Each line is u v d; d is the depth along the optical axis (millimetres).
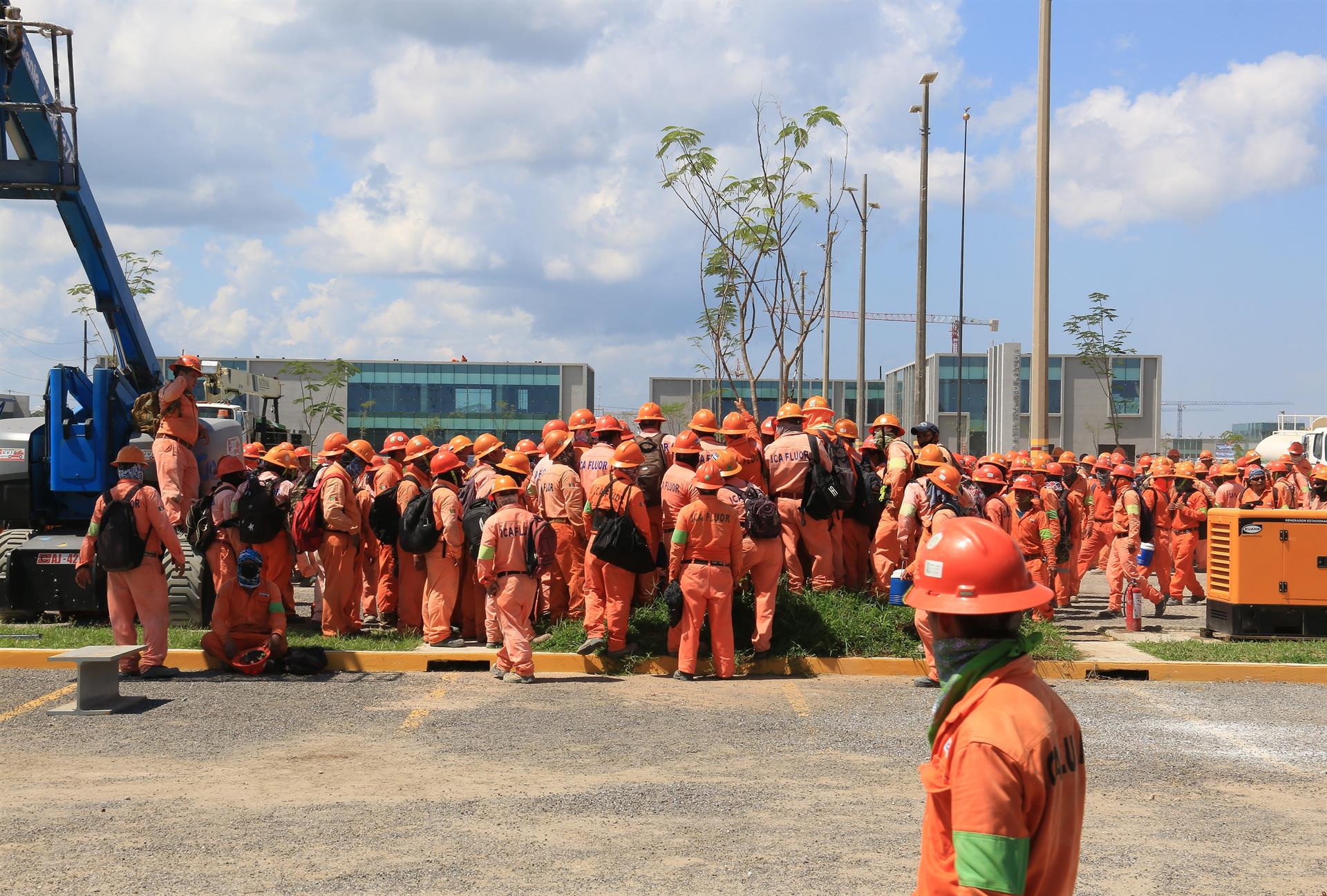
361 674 11188
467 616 12664
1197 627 14523
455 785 7160
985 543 2609
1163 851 6031
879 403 87938
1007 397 64812
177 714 9242
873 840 6105
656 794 6977
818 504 12117
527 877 5512
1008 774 2379
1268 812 6773
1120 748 8398
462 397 81438
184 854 5809
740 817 6516
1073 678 11414
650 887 5383
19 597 13023
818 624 11844
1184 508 16625
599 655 11469
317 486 12273
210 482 14078
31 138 12961
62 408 13109
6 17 12172
